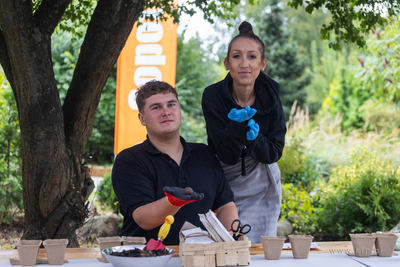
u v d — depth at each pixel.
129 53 5.17
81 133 3.32
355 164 5.52
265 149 2.33
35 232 3.14
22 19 2.87
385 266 1.52
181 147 2.12
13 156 5.36
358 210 4.73
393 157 6.59
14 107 5.46
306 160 6.25
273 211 2.75
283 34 16.11
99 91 3.25
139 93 2.04
